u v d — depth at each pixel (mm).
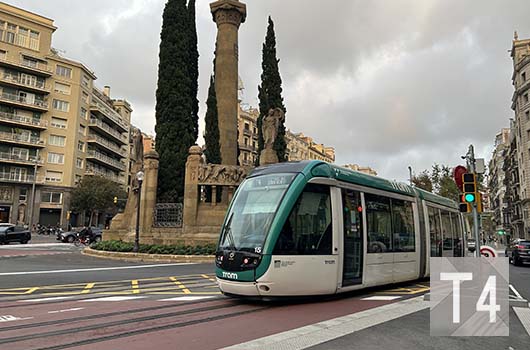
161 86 27062
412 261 11602
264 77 34938
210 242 20531
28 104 57250
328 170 9266
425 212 13016
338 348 5145
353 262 9250
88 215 65438
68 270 14992
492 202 109375
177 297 9125
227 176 21594
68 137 61375
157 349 5098
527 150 57094
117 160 80750
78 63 63312
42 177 58500
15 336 5707
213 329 6145
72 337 5660
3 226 31953
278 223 8078
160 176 25172
